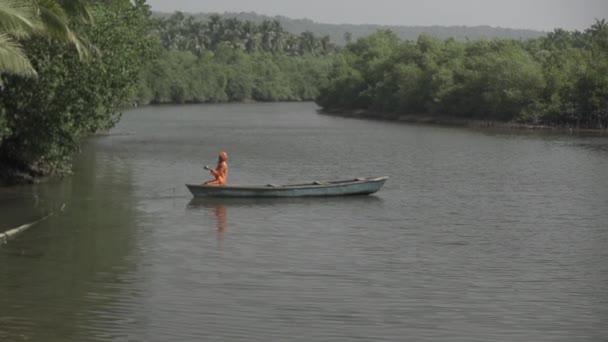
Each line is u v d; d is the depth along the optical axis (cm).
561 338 2272
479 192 5272
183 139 9750
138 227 3834
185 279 2845
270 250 3359
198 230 3781
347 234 3750
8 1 3425
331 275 2941
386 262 3167
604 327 2367
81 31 5125
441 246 3503
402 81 16725
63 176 5612
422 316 2453
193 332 2273
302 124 13962
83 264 3050
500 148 9044
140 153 7700
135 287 2730
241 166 6762
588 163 7325
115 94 5684
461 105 15000
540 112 13575
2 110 4516
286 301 2586
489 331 2323
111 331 2270
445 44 17700
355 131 12112
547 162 7406
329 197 4850
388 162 7269
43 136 5022
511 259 3253
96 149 8088
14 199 4594
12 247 3341
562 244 3569
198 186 4697
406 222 4084
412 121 15650
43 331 2258
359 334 2281
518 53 15000
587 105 13138
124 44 5678
